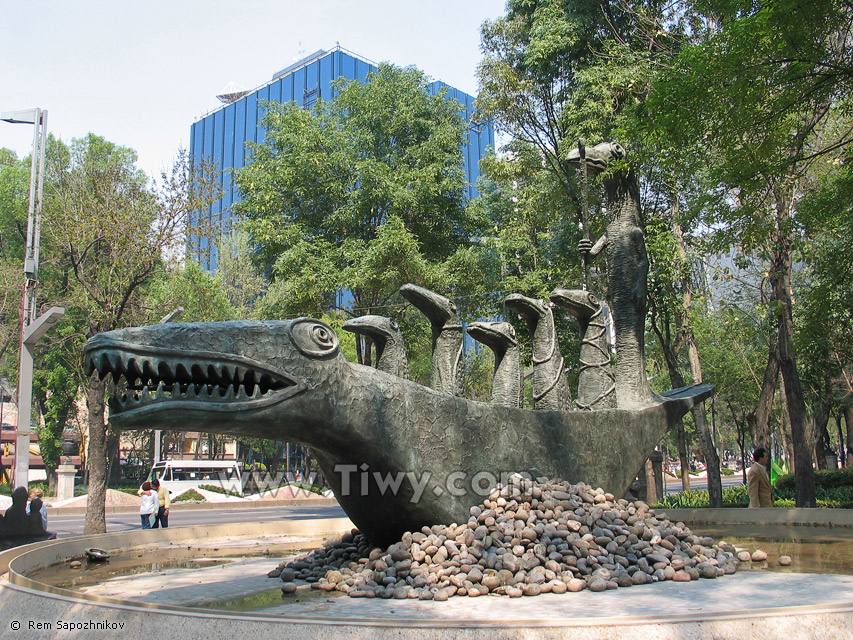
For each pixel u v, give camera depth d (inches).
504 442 239.6
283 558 278.7
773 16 333.1
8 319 1153.4
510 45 735.7
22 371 612.1
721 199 430.3
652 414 315.6
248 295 1480.1
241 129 2367.1
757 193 439.5
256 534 372.5
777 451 1555.1
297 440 200.1
